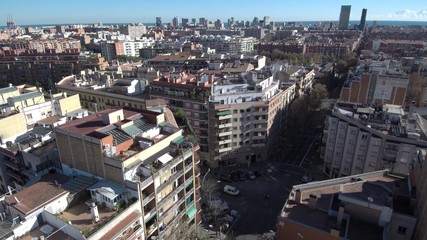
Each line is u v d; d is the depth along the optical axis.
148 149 57.09
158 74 160.75
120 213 48.56
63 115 87.81
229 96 109.19
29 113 87.75
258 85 115.12
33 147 65.31
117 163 51.19
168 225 60.75
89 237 43.44
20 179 66.12
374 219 49.72
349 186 54.00
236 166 115.62
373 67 138.88
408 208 51.53
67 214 48.78
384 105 102.69
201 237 75.31
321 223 51.09
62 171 60.50
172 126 66.50
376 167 87.31
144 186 52.12
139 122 65.50
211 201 88.00
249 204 91.19
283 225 52.88
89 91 139.75
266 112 112.19
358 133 90.06
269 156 122.75
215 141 111.06
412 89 134.38
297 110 140.12
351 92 122.12
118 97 130.25
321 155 118.88
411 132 82.44
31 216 46.22
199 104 111.62
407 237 49.91
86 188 52.28
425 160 49.34
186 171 63.28
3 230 44.31
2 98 98.06
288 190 98.81
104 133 55.19
